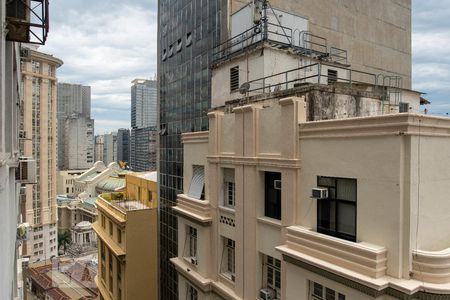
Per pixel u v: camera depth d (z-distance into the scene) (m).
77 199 122.12
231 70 19.89
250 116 14.22
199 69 29.23
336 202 10.74
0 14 7.09
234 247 15.80
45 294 62.22
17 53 13.12
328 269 9.91
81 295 59.78
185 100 31.58
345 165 10.39
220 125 16.69
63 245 108.81
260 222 13.81
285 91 13.69
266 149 13.62
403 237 8.94
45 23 9.86
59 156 155.62
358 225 9.98
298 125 12.02
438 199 9.50
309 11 28.50
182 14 32.72
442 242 9.58
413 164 8.91
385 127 9.23
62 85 166.00
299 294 11.19
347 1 31.38
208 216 17.22
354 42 31.70
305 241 11.10
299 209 12.00
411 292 8.26
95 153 185.75
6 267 7.87
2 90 7.04
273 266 13.41
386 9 34.94
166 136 34.91
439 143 9.55
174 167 32.41
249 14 21.62
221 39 25.95
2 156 6.56
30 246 88.19
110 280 33.41
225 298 15.54
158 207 34.53
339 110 13.10
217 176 16.67
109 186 115.56
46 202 92.81
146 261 30.55
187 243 19.28
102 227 37.16
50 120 93.25
